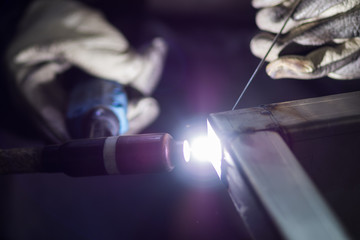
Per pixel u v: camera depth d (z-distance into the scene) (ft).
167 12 3.62
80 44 2.13
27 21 2.51
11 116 2.47
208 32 3.52
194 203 1.99
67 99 2.07
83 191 2.20
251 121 1.23
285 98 2.76
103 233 1.97
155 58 2.43
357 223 1.32
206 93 2.87
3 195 2.15
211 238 1.84
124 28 3.31
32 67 2.09
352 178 1.27
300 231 1.05
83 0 3.23
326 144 1.22
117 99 1.80
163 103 2.78
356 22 1.34
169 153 1.31
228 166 1.21
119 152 1.30
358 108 1.24
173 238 1.89
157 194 2.11
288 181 1.11
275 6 1.41
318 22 1.39
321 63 1.38
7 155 1.35
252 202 1.12
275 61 1.38
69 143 1.34
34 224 2.05
